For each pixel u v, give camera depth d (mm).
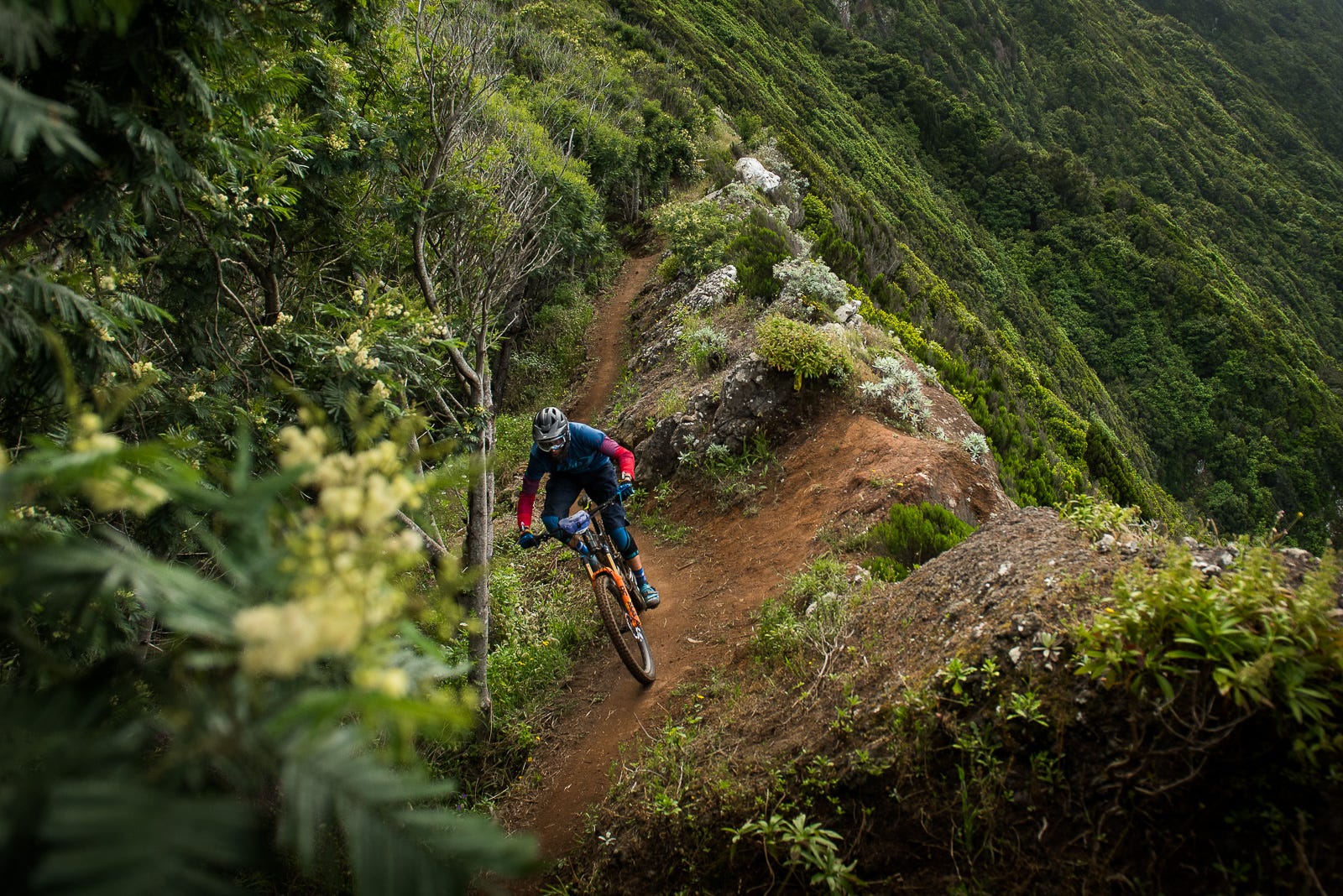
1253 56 162875
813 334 7621
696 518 7266
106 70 2221
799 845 3064
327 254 5754
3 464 1262
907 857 2900
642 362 12305
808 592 4969
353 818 1046
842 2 108312
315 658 1152
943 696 3006
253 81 2939
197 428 3553
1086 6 146250
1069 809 2578
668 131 22906
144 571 1191
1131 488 16625
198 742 1105
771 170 25438
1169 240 73188
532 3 28062
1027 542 3652
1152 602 2496
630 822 3734
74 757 1123
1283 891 2180
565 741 4770
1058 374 52312
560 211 11727
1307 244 110125
